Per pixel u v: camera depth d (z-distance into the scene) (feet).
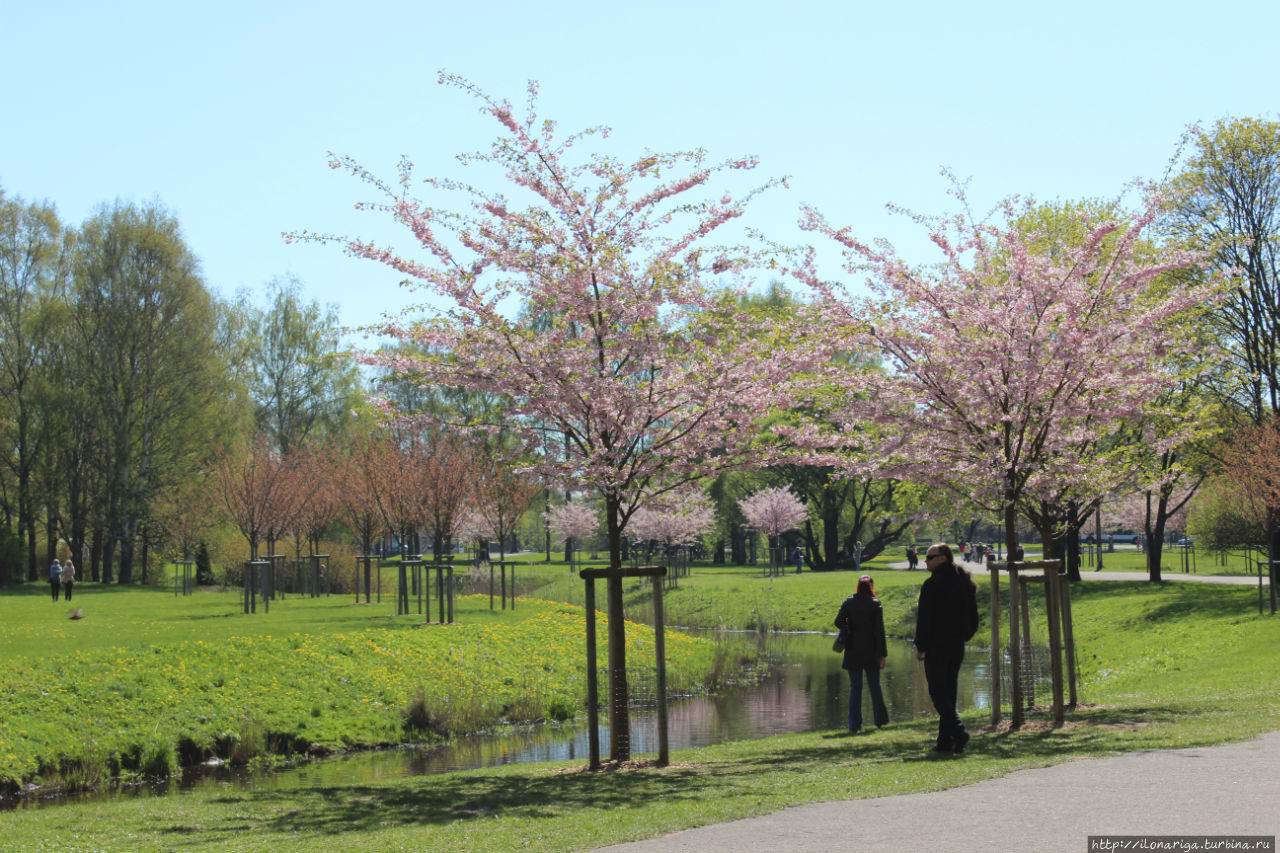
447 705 67.77
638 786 34.76
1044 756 34.17
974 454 48.60
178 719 58.03
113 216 185.06
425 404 174.19
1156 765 30.55
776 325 44.52
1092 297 48.49
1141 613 104.78
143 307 182.39
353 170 41.83
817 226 50.70
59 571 136.98
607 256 41.60
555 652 86.74
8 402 181.88
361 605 121.80
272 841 28.73
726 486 208.54
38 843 30.50
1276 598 93.81
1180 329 54.19
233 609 115.14
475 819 30.32
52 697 56.70
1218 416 111.14
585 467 41.52
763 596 156.76
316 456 162.71
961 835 22.79
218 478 160.66
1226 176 114.93
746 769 37.70
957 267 51.08
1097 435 53.52
